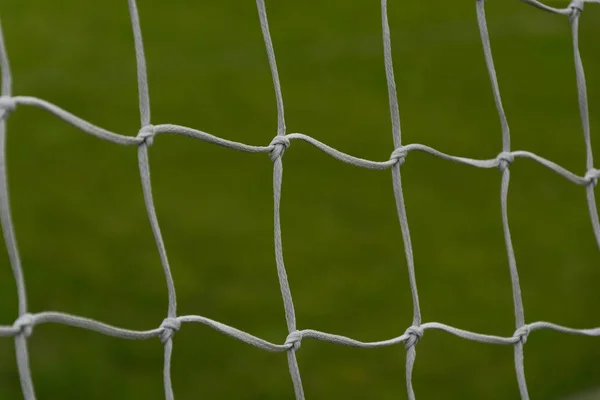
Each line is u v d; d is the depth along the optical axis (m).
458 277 4.91
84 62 9.88
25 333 1.08
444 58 9.91
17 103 1.11
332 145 7.55
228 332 1.36
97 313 4.50
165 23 11.23
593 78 9.12
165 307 4.58
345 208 5.91
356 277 4.92
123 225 5.62
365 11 11.61
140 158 1.31
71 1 11.60
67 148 6.97
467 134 7.77
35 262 5.04
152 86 9.12
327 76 9.47
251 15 11.48
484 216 5.80
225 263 5.10
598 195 6.02
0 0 11.60
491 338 1.67
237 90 8.99
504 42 10.31
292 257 5.21
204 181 6.41
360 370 3.93
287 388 3.79
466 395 3.73
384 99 8.68
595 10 10.93
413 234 5.53
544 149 7.38
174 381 3.83
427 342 4.14
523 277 4.92
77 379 3.81
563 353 4.00
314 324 4.40
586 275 4.93
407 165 6.64
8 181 6.32
